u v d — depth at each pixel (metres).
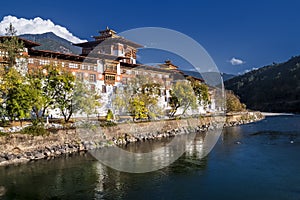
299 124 64.69
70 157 27.88
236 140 38.84
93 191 17.55
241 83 186.75
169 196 16.67
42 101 30.55
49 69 34.31
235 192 17.31
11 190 17.98
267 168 22.91
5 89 28.64
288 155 28.00
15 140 27.27
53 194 17.17
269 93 154.88
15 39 35.25
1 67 31.20
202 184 18.73
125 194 16.97
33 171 22.55
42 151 28.62
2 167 23.95
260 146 33.56
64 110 38.66
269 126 60.53
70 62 41.94
